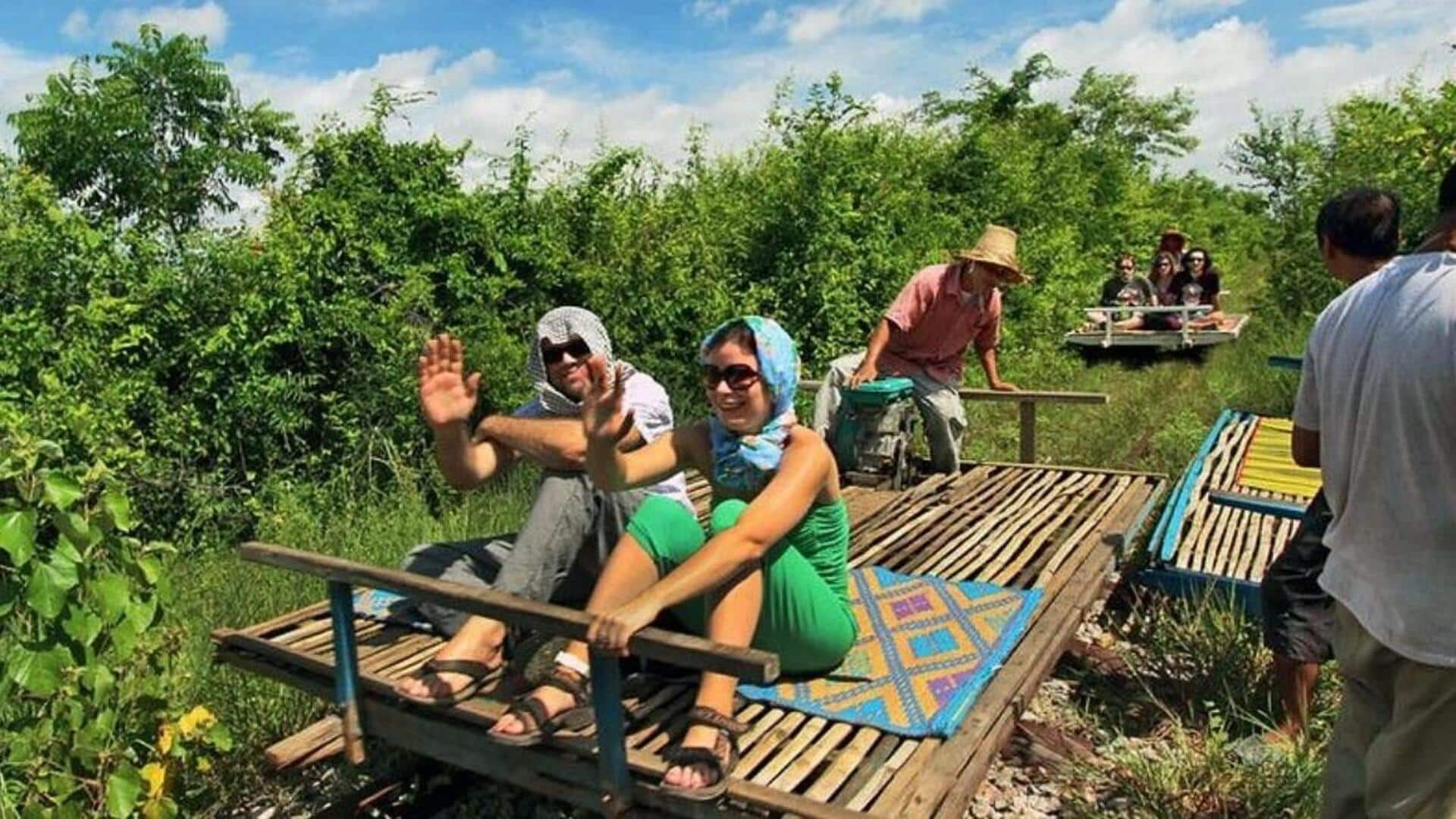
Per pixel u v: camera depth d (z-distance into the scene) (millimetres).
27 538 2795
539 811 3631
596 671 2639
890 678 3363
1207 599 4676
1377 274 2588
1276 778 3516
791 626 3166
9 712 2979
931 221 13188
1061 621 3936
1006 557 4766
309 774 4004
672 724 3086
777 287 10594
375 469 7465
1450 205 2496
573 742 2875
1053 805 3719
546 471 3514
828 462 3070
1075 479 6402
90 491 3281
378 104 8305
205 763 3531
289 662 3574
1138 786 3623
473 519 6637
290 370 7281
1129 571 5734
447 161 8414
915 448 8055
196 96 8500
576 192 9266
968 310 6445
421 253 8234
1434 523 2367
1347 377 2549
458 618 3629
